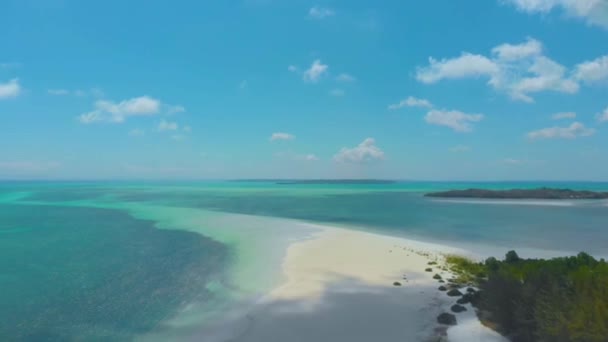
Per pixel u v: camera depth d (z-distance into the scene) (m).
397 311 17.44
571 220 55.84
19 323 17.14
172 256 30.19
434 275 23.09
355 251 30.72
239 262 27.86
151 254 31.05
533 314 13.41
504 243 35.97
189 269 26.11
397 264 26.12
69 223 51.75
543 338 12.38
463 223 51.44
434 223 51.34
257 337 15.06
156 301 19.80
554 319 12.41
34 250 33.09
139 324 16.94
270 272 24.83
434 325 15.73
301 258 28.34
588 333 11.16
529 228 46.50
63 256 30.53
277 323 16.39
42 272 25.53
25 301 19.92
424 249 31.64
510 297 14.77
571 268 19.25
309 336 15.04
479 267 23.97
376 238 37.19
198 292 21.17
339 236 38.47
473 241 36.97
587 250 32.97
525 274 18.12
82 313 18.25
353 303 18.62
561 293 13.48
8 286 22.38
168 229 45.12
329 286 21.39
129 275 24.72
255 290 21.28
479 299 17.45
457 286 20.70
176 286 22.30
